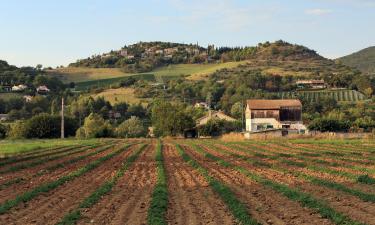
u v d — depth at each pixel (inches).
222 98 7839.6
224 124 5216.5
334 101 6643.7
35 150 2719.0
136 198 1008.9
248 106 5064.0
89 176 1428.4
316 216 799.1
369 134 3809.1
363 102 6614.2
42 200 998.4
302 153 2217.0
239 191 1083.3
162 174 1403.8
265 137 3878.0
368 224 725.9
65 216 807.7
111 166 1744.6
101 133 4985.2
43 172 1566.2
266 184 1173.1
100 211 868.6
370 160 1814.7
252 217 794.2
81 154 2389.3
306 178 1288.1
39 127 4854.8
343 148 2546.8
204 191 1095.6
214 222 764.0
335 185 1108.5
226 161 1889.8
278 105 5064.0
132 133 5206.7
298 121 5012.3
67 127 5078.7
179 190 1118.4
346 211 836.6
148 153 2417.6
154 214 810.8
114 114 7027.6
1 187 1205.7
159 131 5113.2
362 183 1195.9
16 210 894.4
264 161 1867.6
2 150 2674.7
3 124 5561.0
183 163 1857.8
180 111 5029.5
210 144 3186.5
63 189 1154.0
